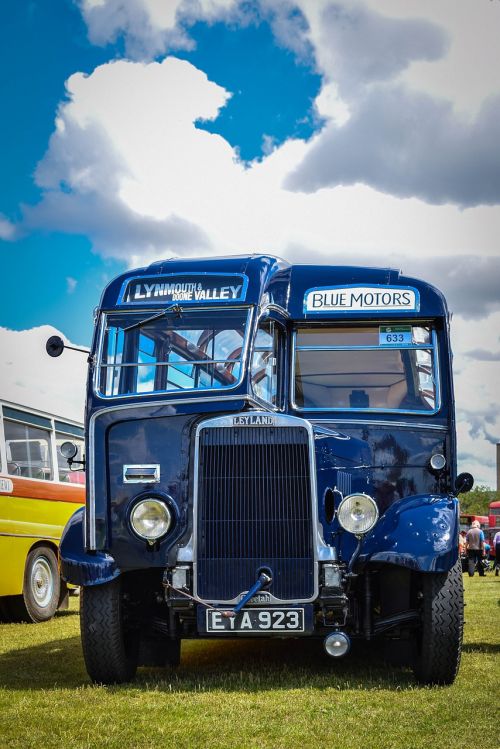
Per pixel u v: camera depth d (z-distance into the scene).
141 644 7.52
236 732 5.09
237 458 6.59
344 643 6.23
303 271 8.05
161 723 5.33
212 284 7.15
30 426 12.65
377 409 7.66
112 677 6.61
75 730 5.18
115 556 6.62
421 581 6.66
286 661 7.79
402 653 7.38
